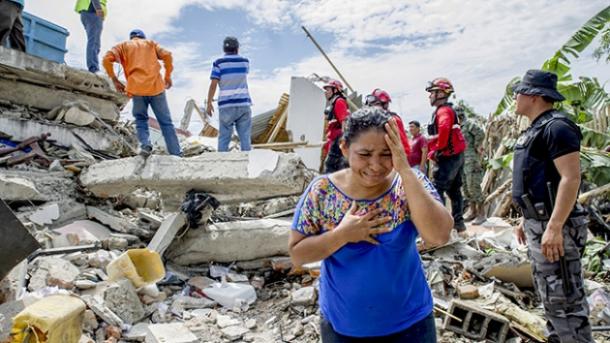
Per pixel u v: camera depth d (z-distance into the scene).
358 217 1.51
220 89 5.57
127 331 3.25
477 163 7.09
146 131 5.26
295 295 3.84
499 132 9.38
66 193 5.22
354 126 1.50
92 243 4.43
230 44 5.64
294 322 3.54
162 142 10.25
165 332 3.26
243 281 4.37
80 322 2.67
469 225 6.87
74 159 5.74
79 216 5.14
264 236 4.68
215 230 4.64
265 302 4.04
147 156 4.72
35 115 6.06
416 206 1.44
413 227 1.55
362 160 1.47
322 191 1.63
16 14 5.51
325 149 7.28
